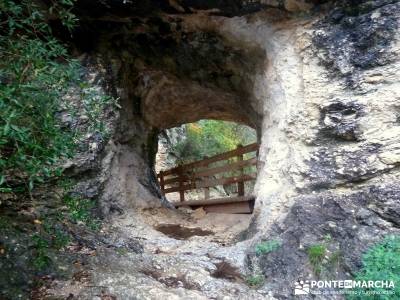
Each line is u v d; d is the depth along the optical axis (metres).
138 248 3.41
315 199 2.92
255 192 3.95
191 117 6.80
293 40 3.42
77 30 3.87
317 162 3.03
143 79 5.15
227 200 5.35
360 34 3.01
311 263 2.59
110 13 3.70
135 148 5.18
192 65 4.68
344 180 2.85
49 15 3.50
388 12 2.93
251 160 5.42
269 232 3.08
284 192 3.22
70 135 2.59
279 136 3.46
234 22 3.73
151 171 5.96
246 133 14.05
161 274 2.86
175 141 11.59
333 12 3.17
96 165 3.72
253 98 4.55
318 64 3.21
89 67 4.02
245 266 2.92
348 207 2.73
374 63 2.93
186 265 2.98
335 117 2.99
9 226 2.90
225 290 2.62
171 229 4.38
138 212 4.53
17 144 1.98
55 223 3.19
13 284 2.47
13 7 2.30
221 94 5.32
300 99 3.29
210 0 3.47
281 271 2.69
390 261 2.31
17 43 2.25
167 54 4.58
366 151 2.82
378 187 2.68
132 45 4.38
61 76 2.34
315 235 2.74
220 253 3.18
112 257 3.05
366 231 2.57
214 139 12.43
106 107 3.98
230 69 4.48
